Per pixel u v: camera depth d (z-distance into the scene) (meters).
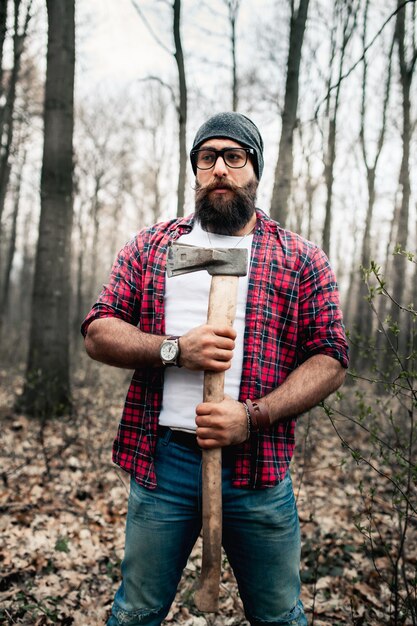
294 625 1.57
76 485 3.99
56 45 6.05
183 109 7.69
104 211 25.95
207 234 1.66
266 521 1.50
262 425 1.42
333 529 3.40
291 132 5.82
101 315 1.59
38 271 6.15
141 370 1.62
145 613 1.55
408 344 2.14
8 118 9.70
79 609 2.48
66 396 6.16
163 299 1.60
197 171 1.65
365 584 2.75
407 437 3.34
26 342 13.96
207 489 1.41
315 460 4.79
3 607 2.38
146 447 1.55
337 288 1.65
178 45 7.45
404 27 9.37
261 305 1.54
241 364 1.53
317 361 1.52
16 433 5.33
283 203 5.77
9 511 3.45
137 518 1.54
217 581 1.42
